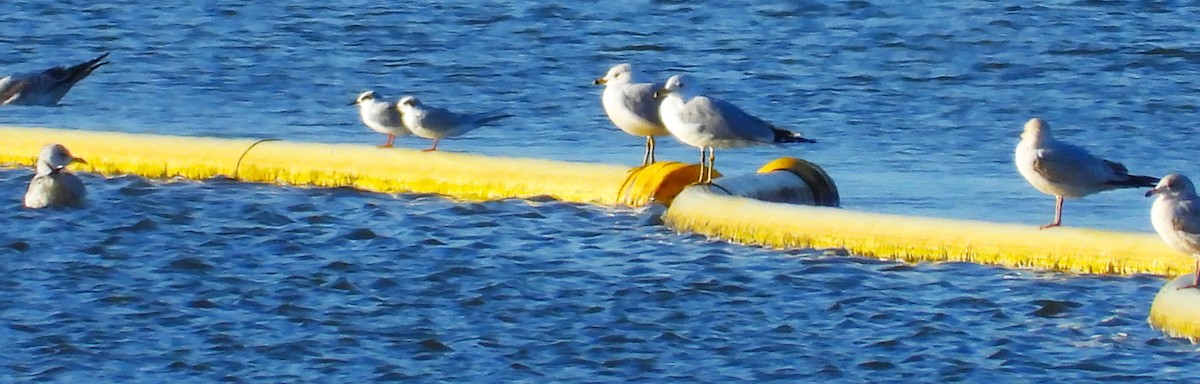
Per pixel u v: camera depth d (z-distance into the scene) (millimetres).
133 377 14500
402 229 18719
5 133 21812
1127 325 15688
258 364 14805
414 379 14492
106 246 17969
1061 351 15109
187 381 14430
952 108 26703
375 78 29016
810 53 30609
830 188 19969
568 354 15055
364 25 32531
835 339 15406
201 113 26359
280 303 16234
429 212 19406
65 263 17375
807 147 24000
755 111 26922
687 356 15016
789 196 19562
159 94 27656
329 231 18625
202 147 21094
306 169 20641
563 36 31922
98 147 21312
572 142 24125
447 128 20609
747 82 28812
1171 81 28406
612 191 19578
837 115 26375
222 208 19516
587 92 27844
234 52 30719
